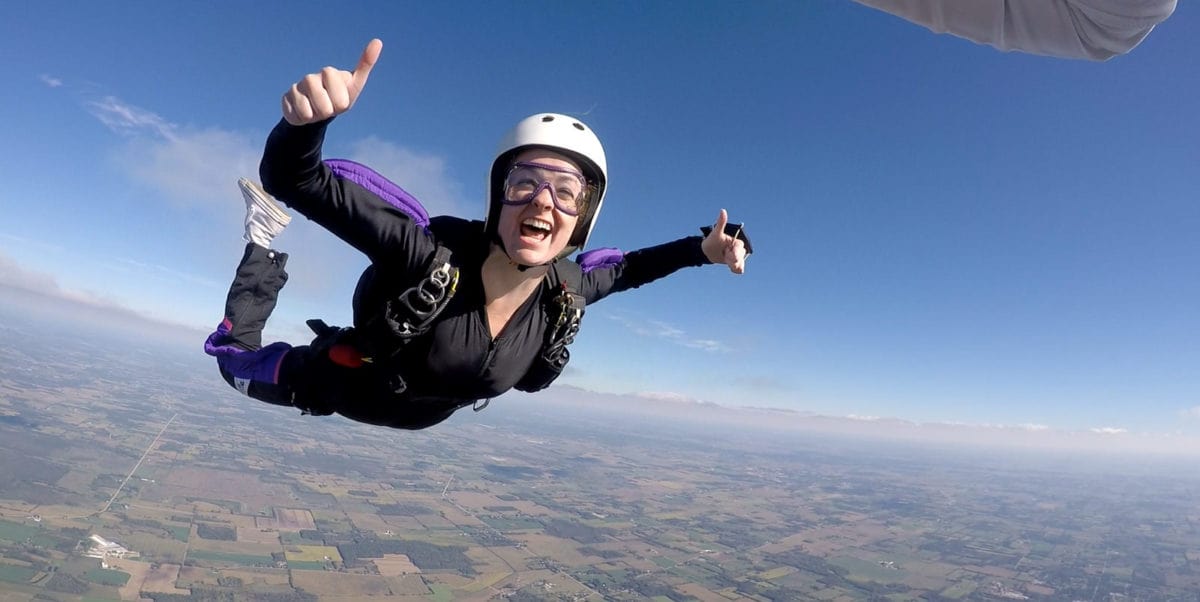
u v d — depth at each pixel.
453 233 2.51
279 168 1.94
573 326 2.79
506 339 2.63
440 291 2.37
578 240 2.53
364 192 2.25
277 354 3.53
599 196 2.48
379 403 3.00
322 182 2.08
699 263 3.40
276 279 4.15
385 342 2.57
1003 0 1.64
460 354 2.56
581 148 2.32
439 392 2.76
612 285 3.35
